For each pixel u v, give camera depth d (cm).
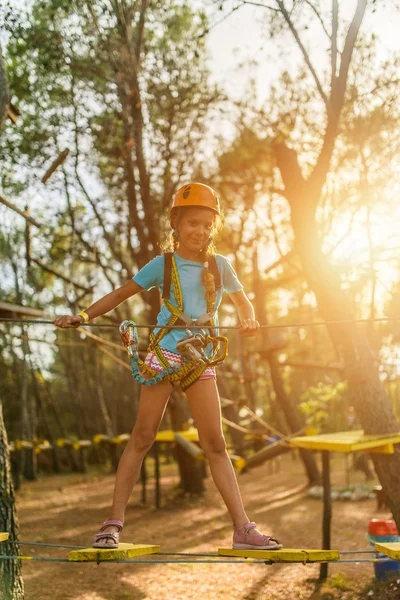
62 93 1341
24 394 2392
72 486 2027
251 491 1736
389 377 1278
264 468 2458
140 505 1470
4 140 1362
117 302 376
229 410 2028
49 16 1121
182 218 368
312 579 802
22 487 2033
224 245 2183
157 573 852
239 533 359
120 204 1712
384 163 1034
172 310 367
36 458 2591
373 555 747
